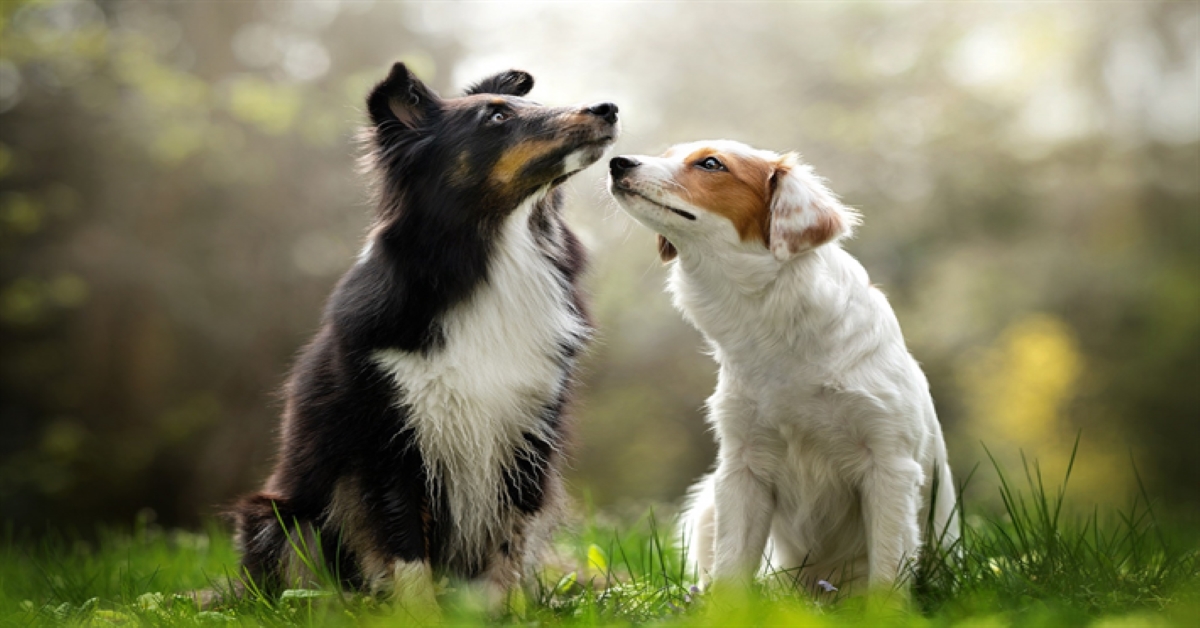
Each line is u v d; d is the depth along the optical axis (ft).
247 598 14.21
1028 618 11.51
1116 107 61.62
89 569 19.02
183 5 54.08
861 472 14.06
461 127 14.87
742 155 14.14
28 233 50.65
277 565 15.29
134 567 19.42
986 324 57.52
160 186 51.75
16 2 39.78
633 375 59.88
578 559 18.92
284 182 51.65
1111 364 58.90
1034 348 56.44
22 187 51.96
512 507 15.19
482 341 14.69
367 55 54.44
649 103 58.39
